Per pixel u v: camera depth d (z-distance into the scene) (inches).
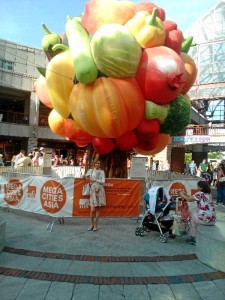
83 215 302.0
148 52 325.4
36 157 674.8
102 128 326.0
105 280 179.5
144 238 268.2
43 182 311.0
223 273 195.2
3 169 529.7
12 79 1136.2
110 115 312.7
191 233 253.9
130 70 313.7
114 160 398.3
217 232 219.6
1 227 218.4
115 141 375.6
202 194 249.6
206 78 1151.6
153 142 379.2
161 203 268.4
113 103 309.7
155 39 329.4
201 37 1157.1
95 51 301.1
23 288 166.6
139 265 204.2
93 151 411.2
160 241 258.8
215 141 1028.5
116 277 184.1
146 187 344.2
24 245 235.5
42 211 308.5
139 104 325.4
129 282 178.2
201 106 1239.5
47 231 277.7
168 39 359.3
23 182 327.6
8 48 1130.0
